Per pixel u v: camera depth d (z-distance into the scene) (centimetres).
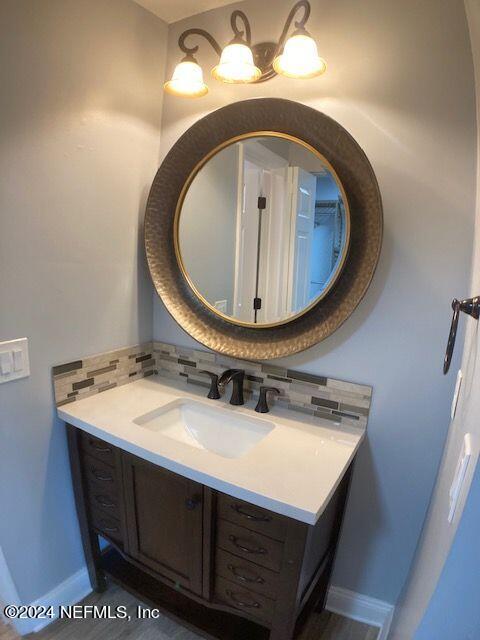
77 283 132
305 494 92
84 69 121
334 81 116
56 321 128
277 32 123
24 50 105
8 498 124
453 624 50
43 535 137
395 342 119
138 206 150
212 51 136
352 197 115
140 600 139
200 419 143
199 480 101
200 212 142
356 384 126
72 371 135
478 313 71
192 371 158
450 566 49
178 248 148
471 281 99
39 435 129
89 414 130
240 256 136
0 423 117
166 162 143
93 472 135
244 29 127
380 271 117
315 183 120
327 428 126
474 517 46
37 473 131
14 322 116
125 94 136
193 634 139
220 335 143
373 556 137
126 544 133
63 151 120
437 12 100
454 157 104
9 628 139
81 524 145
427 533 101
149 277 160
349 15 111
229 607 114
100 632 139
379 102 111
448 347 80
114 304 147
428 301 113
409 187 110
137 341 160
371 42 109
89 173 129
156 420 137
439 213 108
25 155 110
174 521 117
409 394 120
